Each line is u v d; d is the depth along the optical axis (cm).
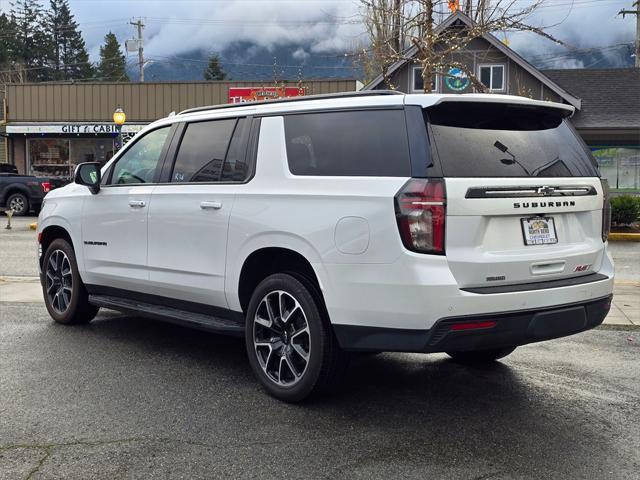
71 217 632
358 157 413
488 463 358
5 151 2991
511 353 582
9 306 766
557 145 443
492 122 421
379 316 389
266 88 2559
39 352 568
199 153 523
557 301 405
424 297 372
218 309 502
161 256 534
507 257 393
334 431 400
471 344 379
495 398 464
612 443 387
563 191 422
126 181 587
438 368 536
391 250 381
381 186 391
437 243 373
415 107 397
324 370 426
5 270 1067
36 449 371
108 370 518
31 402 444
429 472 346
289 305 446
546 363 552
